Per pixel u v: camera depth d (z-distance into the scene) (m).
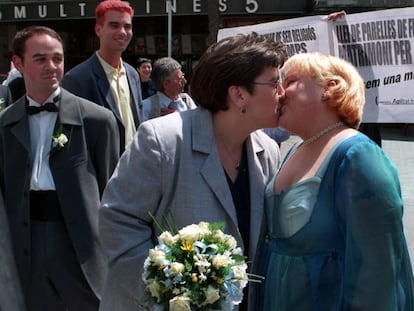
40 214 2.95
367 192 1.70
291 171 1.97
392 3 13.41
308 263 1.83
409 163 10.51
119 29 3.83
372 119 4.05
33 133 2.97
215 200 2.04
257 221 2.14
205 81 2.07
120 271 2.04
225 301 1.80
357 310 1.70
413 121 3.94
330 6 13.43
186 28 15.20
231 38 2.06
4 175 2.99
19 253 2.98
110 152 3.10
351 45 4.08
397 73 3.93
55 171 2.92
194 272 1.77
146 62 8.78
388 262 1.69
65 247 2.99
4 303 2.95
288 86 1.97
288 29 4.34
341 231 1.78
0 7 14.70
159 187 2.04
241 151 2.20
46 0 14.48
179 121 2.10
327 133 1.90
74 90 3.79
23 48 2.92
